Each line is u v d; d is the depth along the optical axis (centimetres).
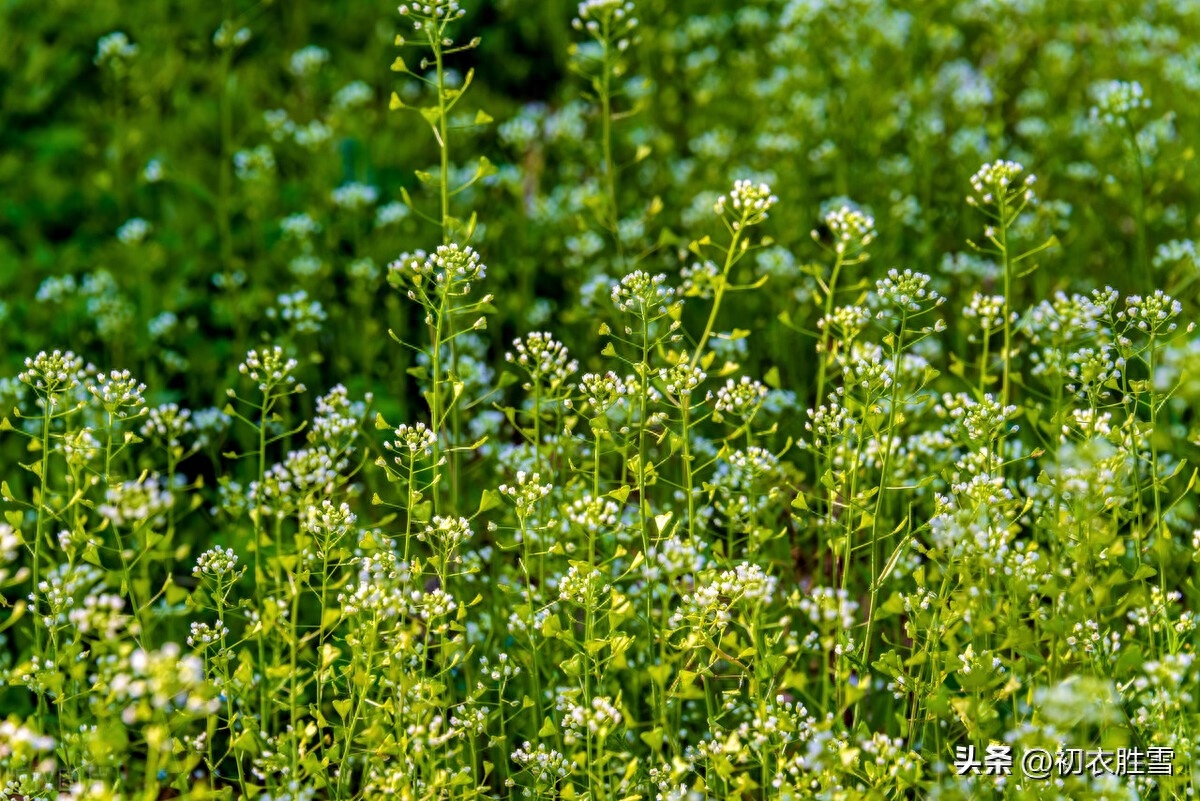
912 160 1205
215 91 1445
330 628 600
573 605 629
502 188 1220
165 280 1106
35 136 1345
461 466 850
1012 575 588
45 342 1011
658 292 619
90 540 590
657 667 544
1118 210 1125
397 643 563
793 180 1163
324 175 1234
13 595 774
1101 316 758
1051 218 1030
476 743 670
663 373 616
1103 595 586
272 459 934
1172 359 633
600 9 826
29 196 1236
